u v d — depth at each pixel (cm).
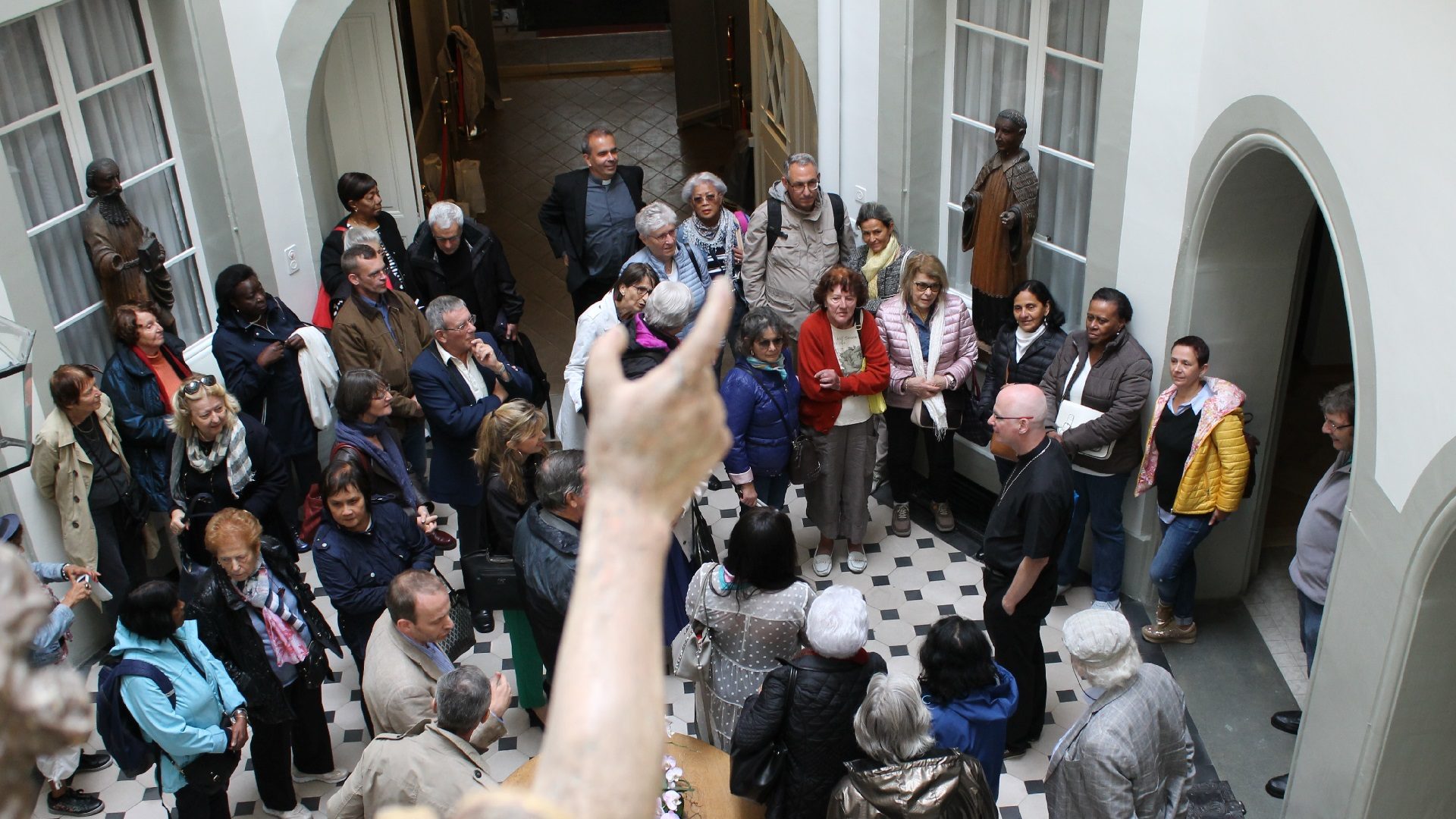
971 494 682
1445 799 405
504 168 1186
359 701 562
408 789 360
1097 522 580
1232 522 581
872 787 333
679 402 71
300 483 658
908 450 639
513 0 1605
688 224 692
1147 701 363
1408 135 347
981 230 621
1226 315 523
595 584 69
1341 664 413
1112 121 536
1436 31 330
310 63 700
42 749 59
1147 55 509
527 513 468
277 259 714
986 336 649
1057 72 594
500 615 618
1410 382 357
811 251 660
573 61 1483
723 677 423
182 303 677
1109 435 550
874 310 639
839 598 367
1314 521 487
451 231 680
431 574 421
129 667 410
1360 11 371
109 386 561
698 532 511
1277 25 425
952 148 675
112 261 576
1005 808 492
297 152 718
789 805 377
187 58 633
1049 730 532
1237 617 590
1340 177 389
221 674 439
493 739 419
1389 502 374
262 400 632
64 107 584
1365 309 381
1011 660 496
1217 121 474
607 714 65
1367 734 397
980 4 629
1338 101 387
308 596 485
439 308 573
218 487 555
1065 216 618
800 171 640
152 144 646
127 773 422
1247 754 512
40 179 575
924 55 646
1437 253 336
